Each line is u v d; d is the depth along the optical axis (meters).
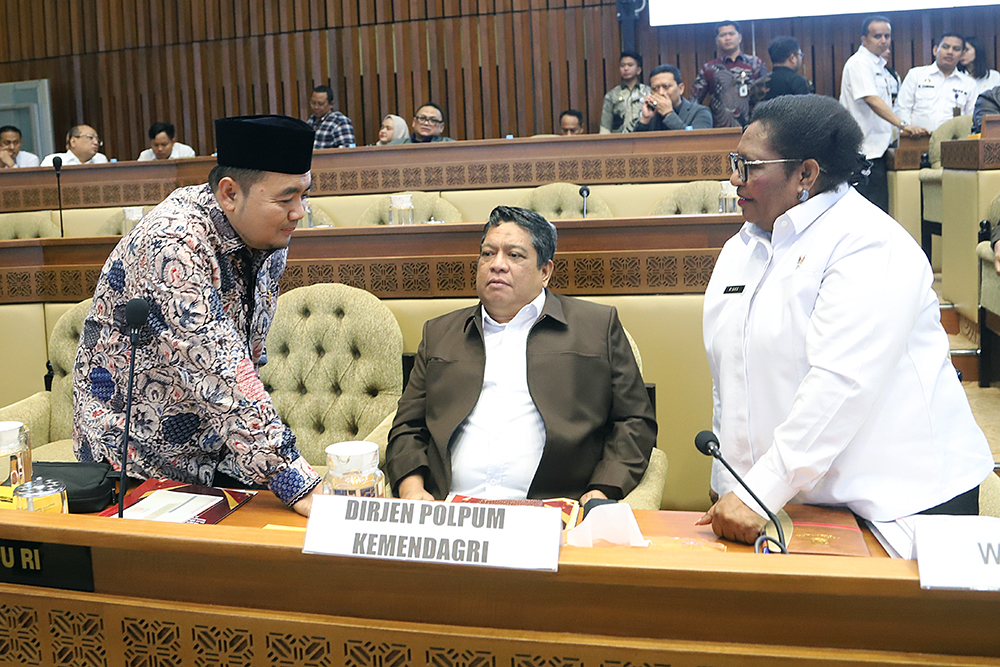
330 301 2.80
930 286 1.67
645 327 2.79
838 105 1.70
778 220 1.73
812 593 1.03
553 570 1.06
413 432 2.24
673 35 8.27
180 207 1.71
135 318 1.51
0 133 7.52
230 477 2.02
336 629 1.13
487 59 8.61
